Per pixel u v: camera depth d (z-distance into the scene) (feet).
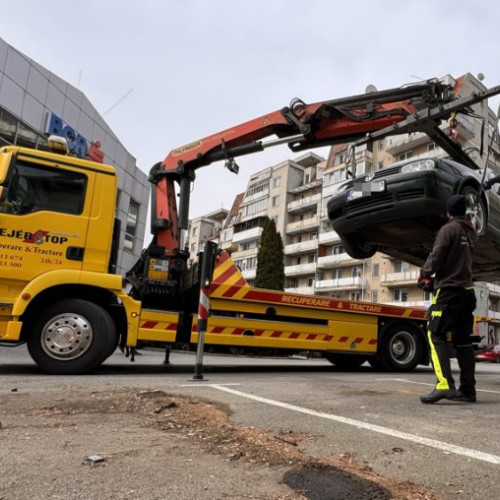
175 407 12.18
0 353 32.09
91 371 21.94
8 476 7.00
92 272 20.54
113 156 62.18
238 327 24.81
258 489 6.79
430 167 20.94
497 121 20.99
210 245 21.11
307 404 13.83
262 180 195.11
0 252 19.42
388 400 15.11
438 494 6.85
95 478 7.03
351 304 28.19
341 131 26.00
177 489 6.70
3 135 42.32
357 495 6.66
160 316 22.66
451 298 14.96
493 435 10.50
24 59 44.42
